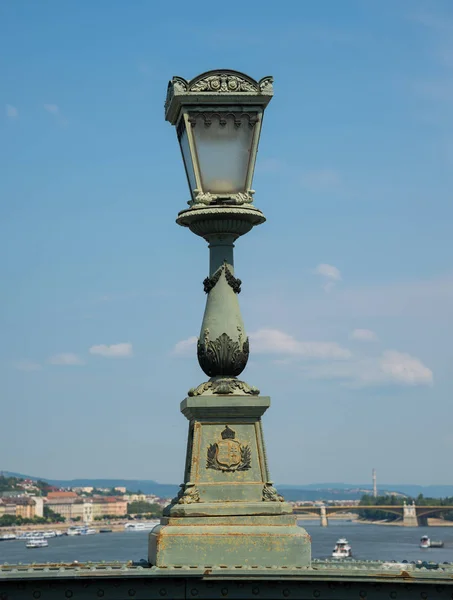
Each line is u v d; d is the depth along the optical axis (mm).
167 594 7863
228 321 9031
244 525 8469
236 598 7871
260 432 8734
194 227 9328
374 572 7750
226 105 9383
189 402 8695
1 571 7883
